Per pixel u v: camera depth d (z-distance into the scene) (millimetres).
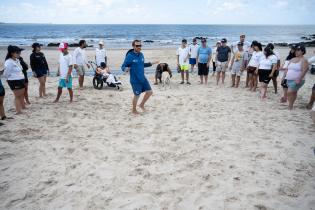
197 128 5809
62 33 86625
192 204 3262
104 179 3824
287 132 5535
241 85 10695
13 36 68938
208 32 98375
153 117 6586
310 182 3680
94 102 7996
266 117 6531
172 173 3959
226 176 3861
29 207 3234
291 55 7492
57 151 4695
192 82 11367
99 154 4582
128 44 39906
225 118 6484
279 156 4465
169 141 5121
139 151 4695
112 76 9820
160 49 28469
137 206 3232
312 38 61375
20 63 7223
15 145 4934
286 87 7738
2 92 6039
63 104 7730
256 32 103688
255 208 3160
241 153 4586
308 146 4848
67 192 3529
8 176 3912
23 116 6574
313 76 12648
